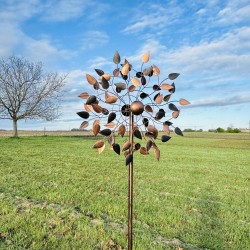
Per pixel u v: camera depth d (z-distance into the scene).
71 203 6.67
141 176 10.67
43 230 4.96
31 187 8.02
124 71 3.13
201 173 12.16
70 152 17.41
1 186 8.06
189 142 35.19
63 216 5.67
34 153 16.22
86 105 3.15
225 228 5.49
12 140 24.64
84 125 3.12
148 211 6.29
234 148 27.53
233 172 12.81
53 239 4.63
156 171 12.03
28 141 24.48
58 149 18.97
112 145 3.20
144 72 3.15
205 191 8.70
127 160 3.19
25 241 4.55
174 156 18.14
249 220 6.11
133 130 3.18
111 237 4.79
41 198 6.98
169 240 4.86
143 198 7.43
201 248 4.61
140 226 5.37
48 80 29.64
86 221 5.43
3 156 14.47
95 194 7.55
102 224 5.28
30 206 6.30
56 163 12.93
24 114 29.17
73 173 10.66
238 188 9.45
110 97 3.07
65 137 31.84
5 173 10.12
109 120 3.09
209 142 36.28
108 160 14.62
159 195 7.88
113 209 6.26
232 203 7.41
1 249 4.29
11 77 28.30
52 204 6.54
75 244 4.50
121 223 5.52
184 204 7.01
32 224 5.23
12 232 4.89
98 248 4.45
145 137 3.24
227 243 4.83
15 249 4.31
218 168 13.81
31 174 10.12
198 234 5.12
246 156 20.16
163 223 5.61
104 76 3.15
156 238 4.90
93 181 9.31
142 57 3.20
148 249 4.43
